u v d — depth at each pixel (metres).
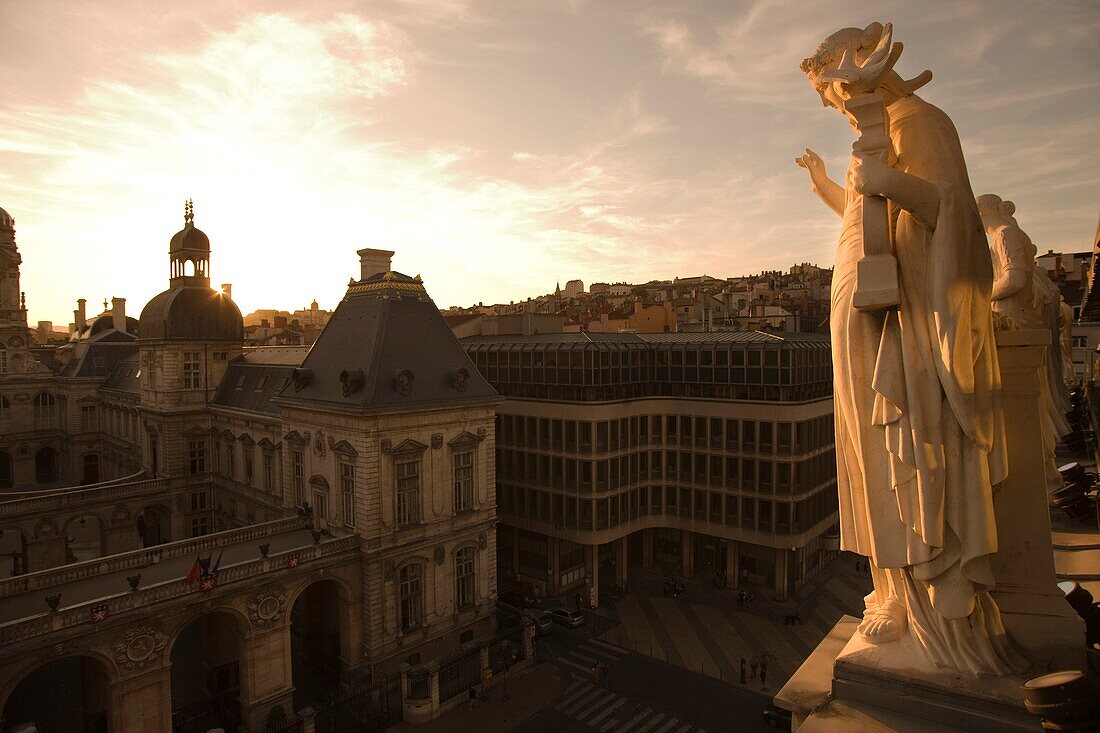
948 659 7.20
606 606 59.25
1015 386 7.67
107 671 32.53
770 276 189.38
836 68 7.75
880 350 7.23
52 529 59.25
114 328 112.12
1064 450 19.08
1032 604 7.45
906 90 7.86
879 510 7.47
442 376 47.47
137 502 65.00
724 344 60.59
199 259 72.38
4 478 96.31
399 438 43.50
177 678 45.94
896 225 7.46
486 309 181.75
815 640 52.00
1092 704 5.68
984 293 7.21
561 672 46.47
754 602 59.25
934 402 6.97
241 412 62.09
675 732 38.81
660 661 48.34
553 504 60.75
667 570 67.94
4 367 95.50
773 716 39.44
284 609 38.78
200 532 69.12
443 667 42.84
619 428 60.53
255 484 60.78
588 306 172.50
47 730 40.84
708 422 61.59
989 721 6.77
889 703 7.43
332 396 45.31
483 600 48.41
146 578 38.41
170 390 68.69
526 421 62.81
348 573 41.62
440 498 45.78
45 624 30.42
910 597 7.60
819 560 65.94
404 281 50.25
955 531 6.93
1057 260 39.84
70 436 97.06
